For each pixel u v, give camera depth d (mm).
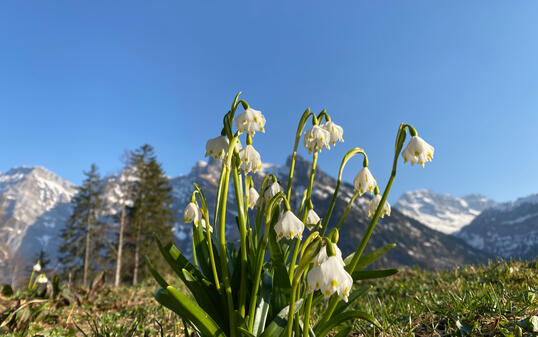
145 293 904
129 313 649
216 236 337
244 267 290
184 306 251
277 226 273
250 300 287
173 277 1154
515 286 508
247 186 343
